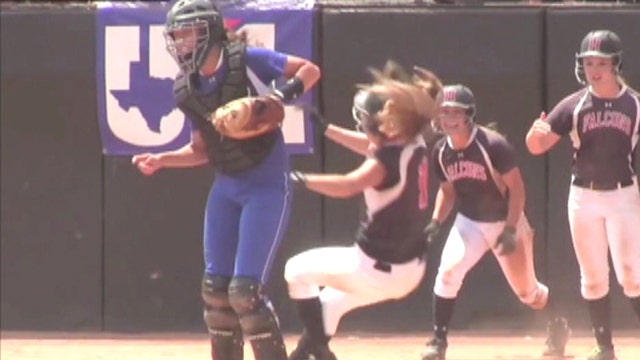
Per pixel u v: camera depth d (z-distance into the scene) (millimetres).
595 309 28469
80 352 31688
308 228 33812
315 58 33562
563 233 33438
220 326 23109
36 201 34625
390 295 22906
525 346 32031
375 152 22031
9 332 34844
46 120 34438
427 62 33375
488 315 33656
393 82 22703
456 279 28531
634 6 33031
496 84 33281
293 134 33406
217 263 22828
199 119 22547
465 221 28516
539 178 33406
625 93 27297
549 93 33219
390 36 33406
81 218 34562
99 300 34625
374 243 22531
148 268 34531
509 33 33219
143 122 34031
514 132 33344
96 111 34219
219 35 22219
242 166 22312
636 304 28094
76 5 34375
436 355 28797
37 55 34281
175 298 34500
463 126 27438
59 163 34469
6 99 34531
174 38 22062
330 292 23812
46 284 34719
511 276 28875
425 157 22641
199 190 34281
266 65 22641
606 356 28469
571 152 33250
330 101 33562
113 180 34375
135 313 34594
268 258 22344
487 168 27578
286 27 33469
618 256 27734
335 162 33562
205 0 22266
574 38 33062
